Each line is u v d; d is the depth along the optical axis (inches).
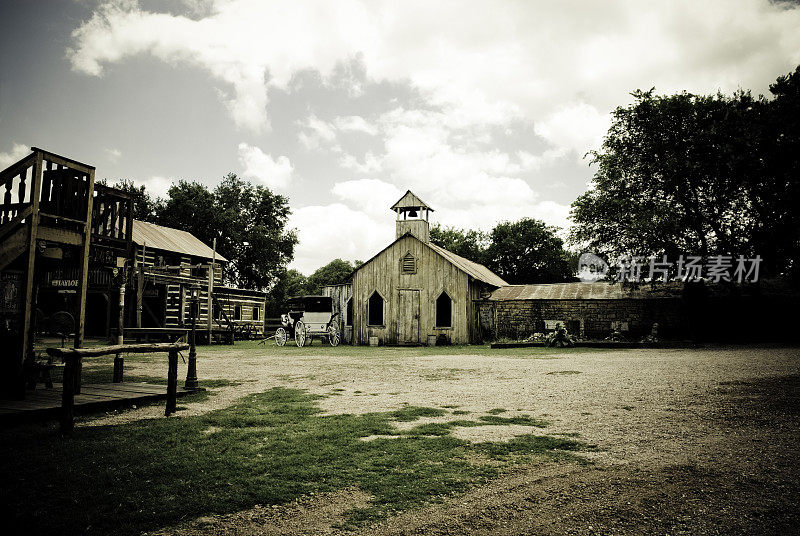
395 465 202.4
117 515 153.3
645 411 299.7
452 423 275.0
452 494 172.4
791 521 147.4
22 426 264.4
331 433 250.5
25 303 323.0
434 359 698.8
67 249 410.3
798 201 876.0
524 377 468.8
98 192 396.2
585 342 922.7
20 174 328.8
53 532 141.3
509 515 155.3
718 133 920.9
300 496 171.2
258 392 397.4
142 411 314.7
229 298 1441.9
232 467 199.0
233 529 146.8
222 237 2111.2
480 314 1210.0
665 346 863.7
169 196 2127.2
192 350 394.3
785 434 240.4
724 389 363.3
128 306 1035.3
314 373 529.7
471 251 2522.1
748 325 976.9
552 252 2396.7
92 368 570.6
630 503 162.7
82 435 245.6
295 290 3206.2
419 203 1270.9
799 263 938.1
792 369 458.9
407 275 1202.6
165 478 186.1
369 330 1211.2
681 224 958.4
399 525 149.0
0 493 168.1
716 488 173.6
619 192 1120.2
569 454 215.5
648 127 1020.5
